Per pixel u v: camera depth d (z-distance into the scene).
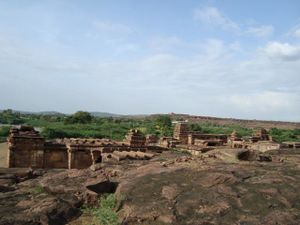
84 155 26.97
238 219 7.90
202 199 9.01
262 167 12.82
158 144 44.53
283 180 10.51
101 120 115.94
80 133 67.19
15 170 14.41
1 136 61.72
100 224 8.62
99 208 9.84
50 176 13.46
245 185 10.08
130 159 19.17
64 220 9.07
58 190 11.00
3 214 8.84
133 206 8.95
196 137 47.09
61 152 26.88
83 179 12.52
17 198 10.50
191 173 11.55
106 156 20.75
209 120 163.88
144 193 9.82
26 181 12.92
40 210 9.13
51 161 26.42
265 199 8.95
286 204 8.66
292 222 7.67
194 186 10.11
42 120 125.94
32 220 8.48
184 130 48.78
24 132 25.23
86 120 101.81
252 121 156.25
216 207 8.50
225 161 14.94
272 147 30.52
